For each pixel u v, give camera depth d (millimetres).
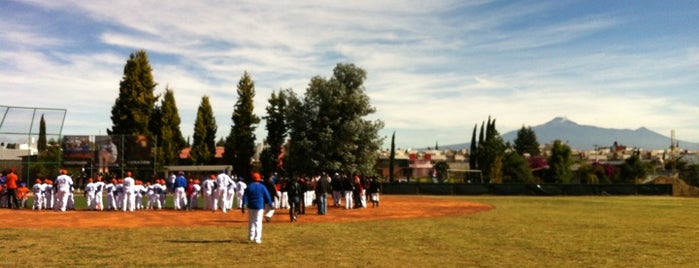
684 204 42031
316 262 13453
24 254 14406
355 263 13367
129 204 29984
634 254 15094
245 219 24953
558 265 13305
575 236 19266
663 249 16125
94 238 17859
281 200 32688
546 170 98312
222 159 71500
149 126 66562
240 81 69375
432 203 40656
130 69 62406
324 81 59906
